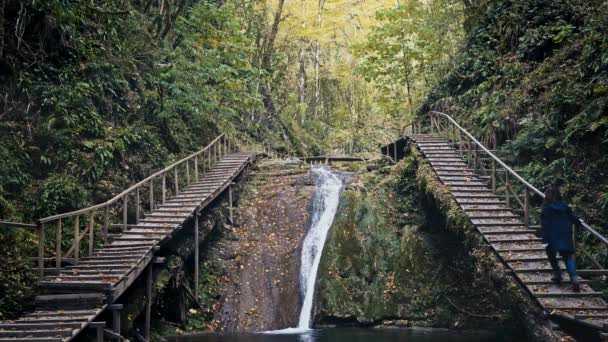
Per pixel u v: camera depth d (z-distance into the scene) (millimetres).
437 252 14258
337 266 14312
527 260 9141
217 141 19359
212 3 19422
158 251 11477
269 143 26000
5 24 12094
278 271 14539
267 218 16594
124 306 9758
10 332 7203
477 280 12109
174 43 19297
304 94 33375
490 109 15414
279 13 27078
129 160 14055
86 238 11406
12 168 10844
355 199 16391
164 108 16688
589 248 10156
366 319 13141
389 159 19172
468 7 19609
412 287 13742
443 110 19062
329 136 32375
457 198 11938
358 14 31422
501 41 16891
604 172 10969
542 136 12781
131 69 16094
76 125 12688
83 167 12352
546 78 13727
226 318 13023
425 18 21328
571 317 7250
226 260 14750
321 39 31234
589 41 12195
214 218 14727
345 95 33875
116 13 12633
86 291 8641
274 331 12547
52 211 11133
